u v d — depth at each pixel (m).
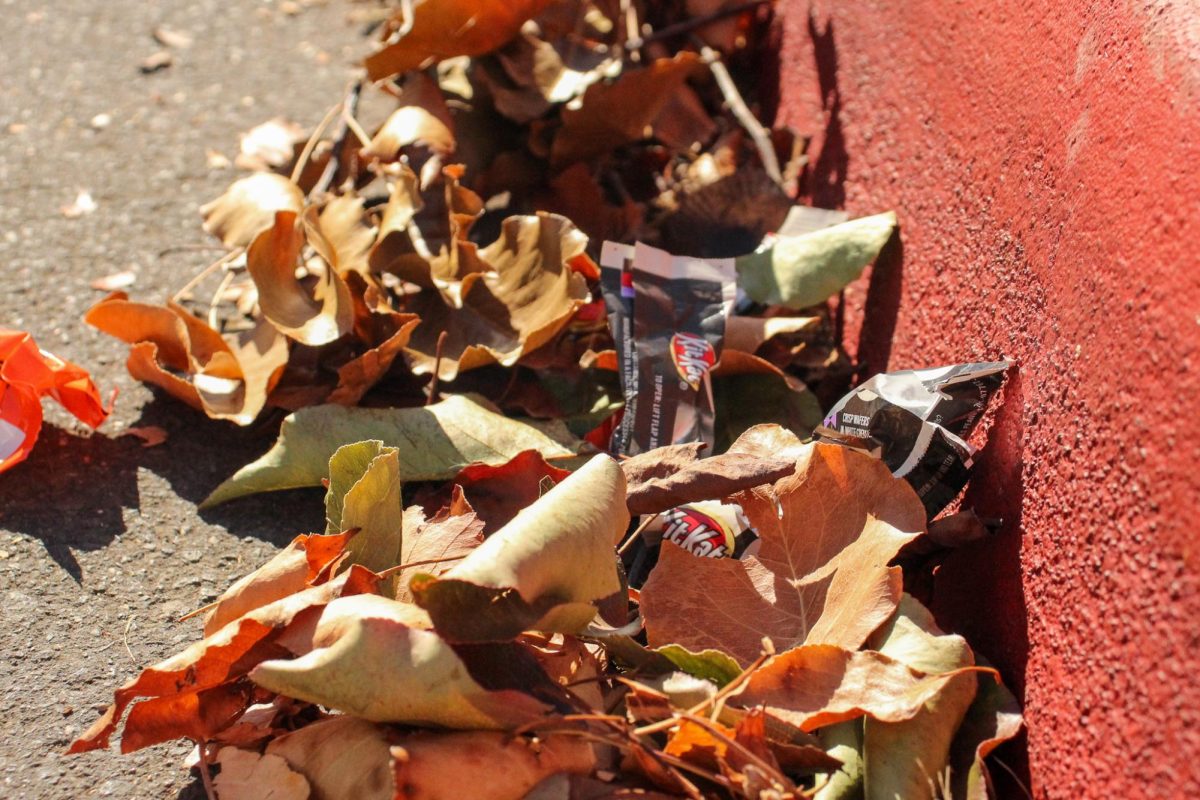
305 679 0.72
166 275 0.96
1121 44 0.74
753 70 1.09
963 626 0.77
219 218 0.90
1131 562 0.70
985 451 0.78
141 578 0.83
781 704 0.73
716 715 0.72
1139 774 0.68
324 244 0.87
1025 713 0.73
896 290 0.87
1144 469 0.70
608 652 0.76
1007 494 0.76
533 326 0.87
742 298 0.88
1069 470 0.73
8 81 1.08
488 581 0.71
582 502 0.74
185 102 1.07
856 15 0.95
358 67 1.11
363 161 0.95
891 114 0.90
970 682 0.73
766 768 0.70
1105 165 0.74
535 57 0.96
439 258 0.89
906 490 0.77
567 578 0.73
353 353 0.89
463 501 0.78
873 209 0.90
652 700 0.73
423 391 0.89
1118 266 0.72
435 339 0.88
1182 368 0.69
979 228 0.81
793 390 0.86
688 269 0.88
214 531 0.84
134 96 1.07
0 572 0.82
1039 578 0.73
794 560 0.77
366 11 1.16
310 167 0.98
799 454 0.78
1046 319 0.76
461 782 0.71
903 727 0.72
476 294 0.88
